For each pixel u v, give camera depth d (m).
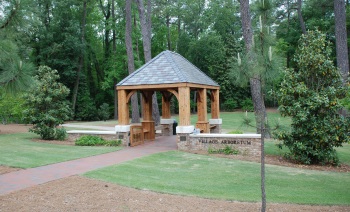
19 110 24.77
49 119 17.58
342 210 6.68
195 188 8.23
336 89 11.95
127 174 9.55
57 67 37.94
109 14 43.09
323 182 9.25
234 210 6.62
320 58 11.89
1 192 7.62
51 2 35.81
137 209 6.59
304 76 12.42
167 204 6.93
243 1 16.14
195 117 37.00
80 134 17.69
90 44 43.19
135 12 35.06
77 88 39.28
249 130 22.42
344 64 18.64
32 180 8.75
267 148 14.80
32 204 6.79
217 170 10.46
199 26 49.84
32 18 6.05
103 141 15.93
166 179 9.11
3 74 5.38
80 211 6.44
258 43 5.84
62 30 37.44
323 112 11.84
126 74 42.72
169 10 46.75
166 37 51.50
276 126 7.95
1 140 17.55
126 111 15.87
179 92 14.59
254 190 8.20
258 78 5.96
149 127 18.17
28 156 12.43
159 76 15.26
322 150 11.82
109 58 42.38
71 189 7.91
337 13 18.83
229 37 47.53
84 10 38.84
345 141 11.70
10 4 5.57
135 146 15.63
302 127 11.94
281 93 12.33
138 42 41.56
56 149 14.44
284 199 7.43
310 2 32.12
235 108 46.72
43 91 18.06
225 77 44.88
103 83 40.59
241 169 10.69
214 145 14.01
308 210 6.65
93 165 10.80
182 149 14.45
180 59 18.08
